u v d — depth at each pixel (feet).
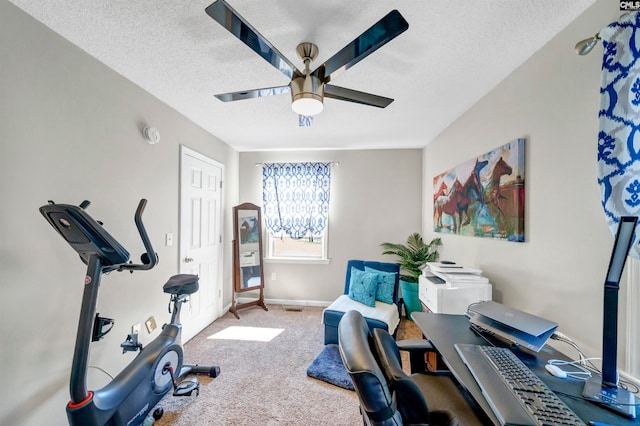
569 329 4.45
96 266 4.36
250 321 10.80
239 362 7.72
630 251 3.18
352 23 4.51
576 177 4.33
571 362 3.67
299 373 7.18
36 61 4.52
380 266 10.41
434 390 4.06
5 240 4.13
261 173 13.33
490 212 6.56
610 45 3.51
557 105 4.71
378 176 12.82
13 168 4.23
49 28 4.71
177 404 5.98
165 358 5.71
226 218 11.90
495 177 6.36
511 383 2.98
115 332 6.09
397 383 2.90
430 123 9.18
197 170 9.55
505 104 6.15
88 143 5.47
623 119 3.38
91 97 5.52
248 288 12.13
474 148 7.55
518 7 4.17
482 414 3.57
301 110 5.15
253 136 10.89
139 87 6.80
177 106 7.96
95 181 5.63
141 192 6.91
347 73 6.02
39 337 4.55
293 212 12.99
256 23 4.50
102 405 4.27
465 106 7.75
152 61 5.71
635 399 2.82
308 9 4.21
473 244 7.55
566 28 4.51
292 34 4.78
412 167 12.64
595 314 4.02
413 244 11.92
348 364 2.55
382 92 6.92
